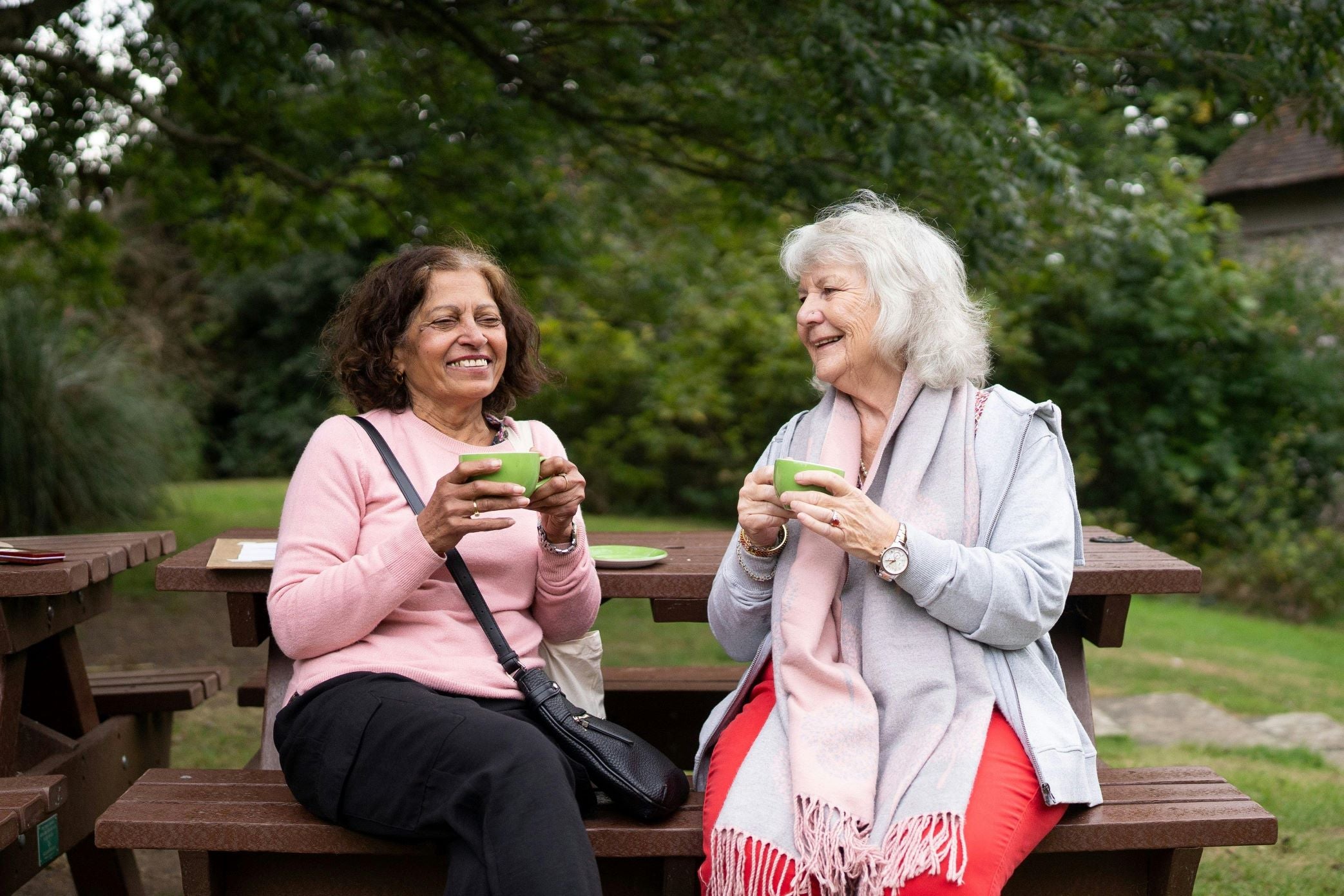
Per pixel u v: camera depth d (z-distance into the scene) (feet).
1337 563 28.99
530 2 21.59
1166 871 7.04
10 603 8.23
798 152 20.12
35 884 10.59
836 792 6.64
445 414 7.97
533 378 8.54
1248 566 29.73
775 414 41.75
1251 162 41.37
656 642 20.76
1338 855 11.00
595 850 6.84
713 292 41.83
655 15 21.15
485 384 7.75
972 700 6.95
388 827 6.49
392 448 7.74
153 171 26.61
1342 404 33.96
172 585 8.41
